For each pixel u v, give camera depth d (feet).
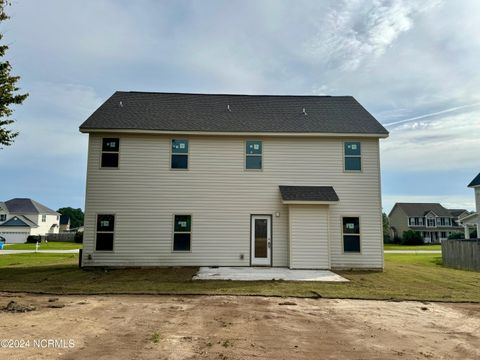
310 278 39.58
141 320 22.33
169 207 48.78
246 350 17.20
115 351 16.75
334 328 21.26
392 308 26.81
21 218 165.17
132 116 51.34
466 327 21.99
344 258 48.11
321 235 46.98
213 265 48.06
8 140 43.65
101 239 47.78
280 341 18.66
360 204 49.37
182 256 48.06
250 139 50.55
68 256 71.31
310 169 50.03
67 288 32.89
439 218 185.06
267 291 32.09
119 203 48.37
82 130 47.98
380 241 48.65
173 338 18.84
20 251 88.84
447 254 61.26
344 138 50.47
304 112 54.85
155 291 31.48
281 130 49.55
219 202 49.19
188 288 33.14
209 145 50.19
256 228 49.03
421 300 29.50
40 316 22.97
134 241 47.91
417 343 18.81
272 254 48.39
